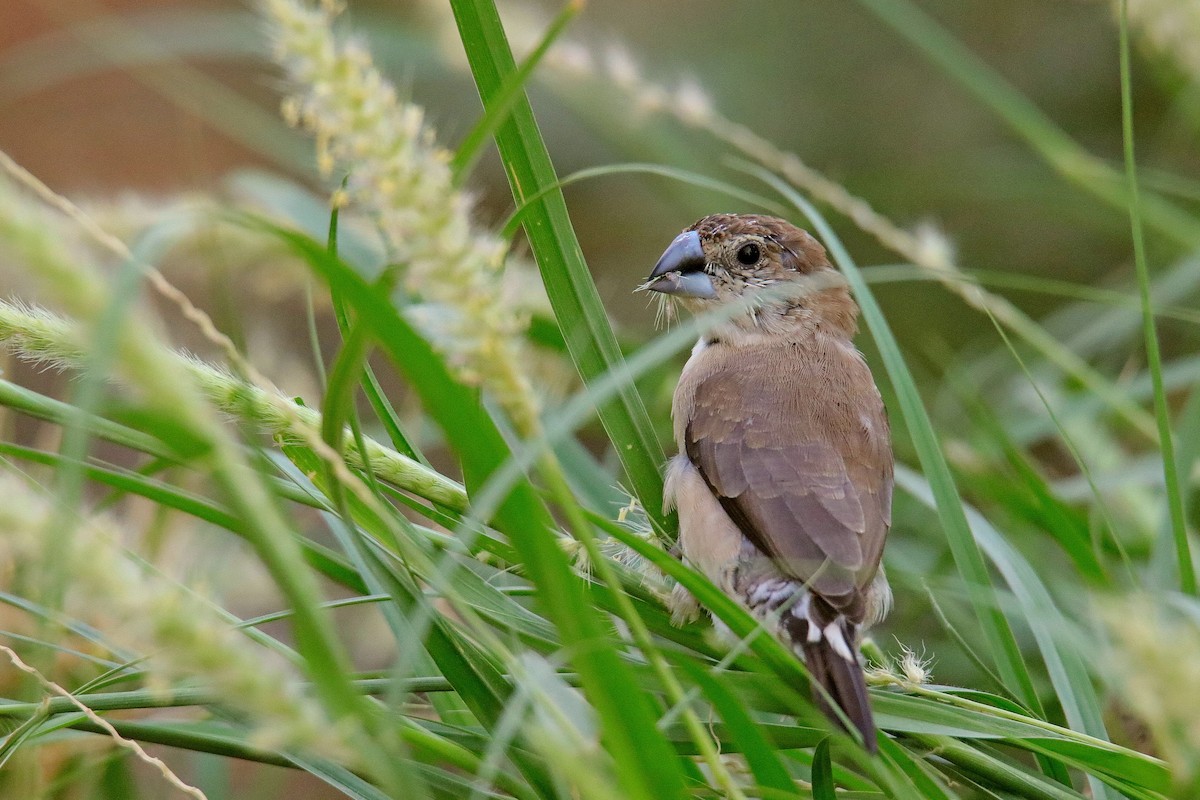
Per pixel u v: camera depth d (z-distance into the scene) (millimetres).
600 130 13234
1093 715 6621
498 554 6078
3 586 6141
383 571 5348
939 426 10477
